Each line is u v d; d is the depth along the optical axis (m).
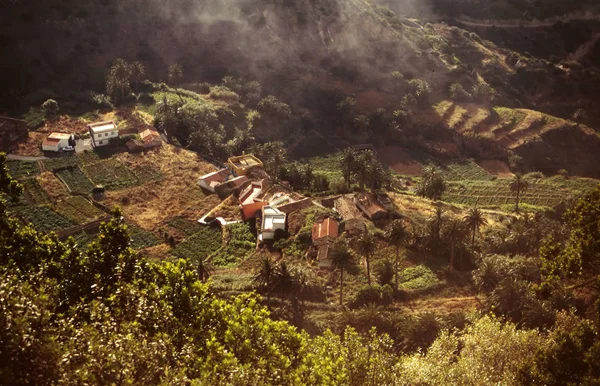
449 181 181.00
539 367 46.75
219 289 97.88
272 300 96.19
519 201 166.12
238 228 124.12
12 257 52.81
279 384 40.28
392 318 87.56
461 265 111.12
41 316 35.69
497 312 84.31
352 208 126.38
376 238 116.25
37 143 152.12
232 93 194.25
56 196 129.62
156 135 158.12
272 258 113.38
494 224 134.88
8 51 179.75
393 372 47.09
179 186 140.38
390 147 199.12
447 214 116.56
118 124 165.00
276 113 194.75
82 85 185.12
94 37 196.88
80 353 34.69
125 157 149.75
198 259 105.06
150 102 179.12
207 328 46.16
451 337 56.34
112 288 49.19
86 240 115.88
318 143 192.62
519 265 97.38
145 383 35.69
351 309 96.44
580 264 53.84
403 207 136.38
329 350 48.09
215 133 163.00
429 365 48.97
